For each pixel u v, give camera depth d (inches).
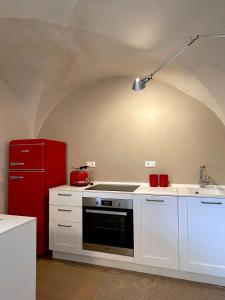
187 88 110.0
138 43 85.1
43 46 93.0
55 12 71.1
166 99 120.5
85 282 89.6
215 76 89.7
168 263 91.5
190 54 83.7
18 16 73.8
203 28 70.3
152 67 107.2
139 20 71.6
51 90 128.1
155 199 94.3
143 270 97.2
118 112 129.2
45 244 115.6
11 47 95.5
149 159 122.0
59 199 110.4
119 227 100.8
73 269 100.6
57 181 127.0
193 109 115.4
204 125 113.2
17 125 134.7
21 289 60.1
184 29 72.1
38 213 115.2
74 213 107.6
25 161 119.3
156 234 93.7
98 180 131.3
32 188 117.1
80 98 137.7
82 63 109.0
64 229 109.2
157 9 65.5
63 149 135.2
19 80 121.6
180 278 91.7
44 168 116.5
